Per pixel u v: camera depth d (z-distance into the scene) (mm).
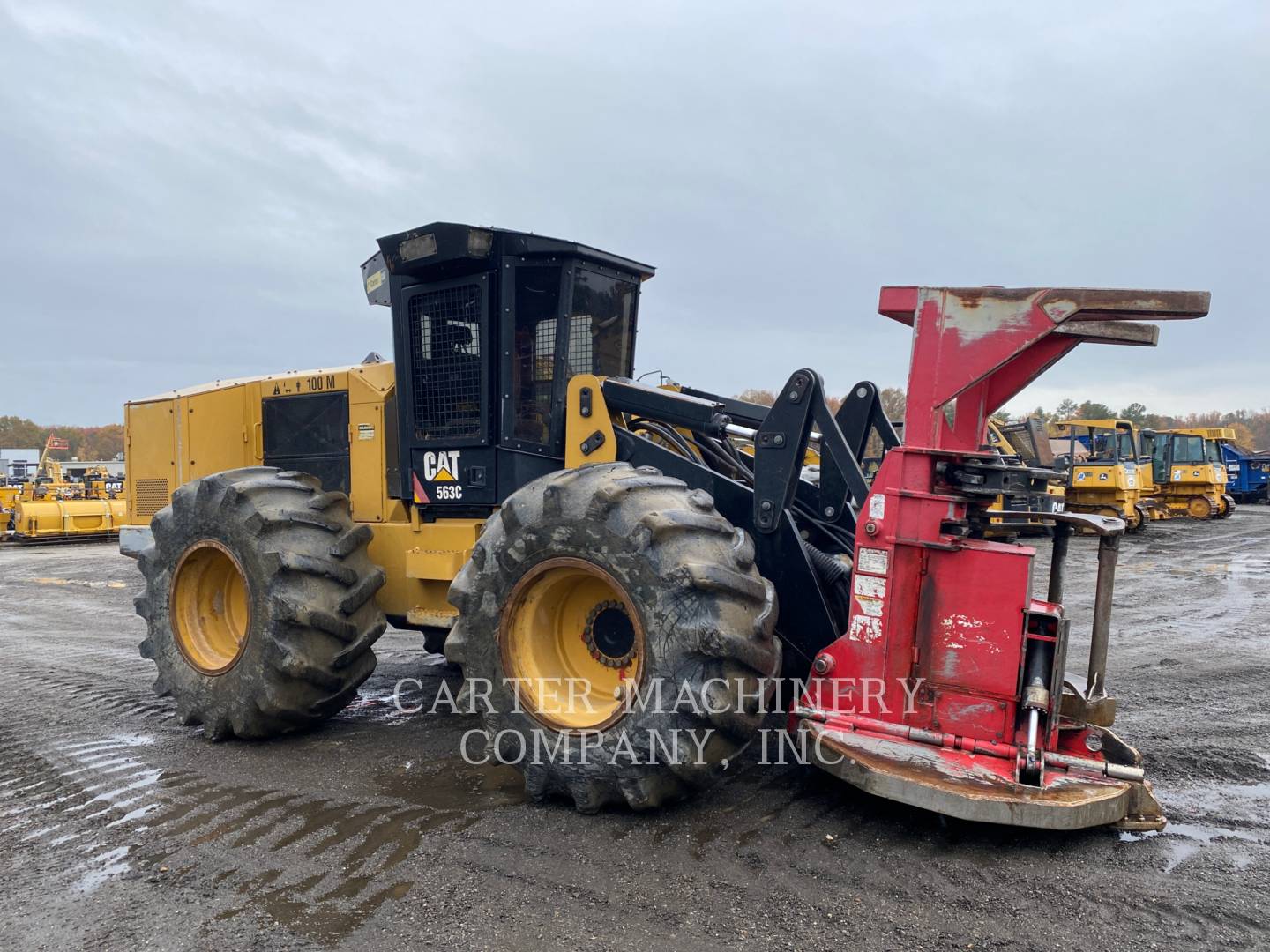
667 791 3547
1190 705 5543
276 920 2910
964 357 3578
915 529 3613
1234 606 10102
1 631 9344
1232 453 37219
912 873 3123
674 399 4367
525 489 3951
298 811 3828
